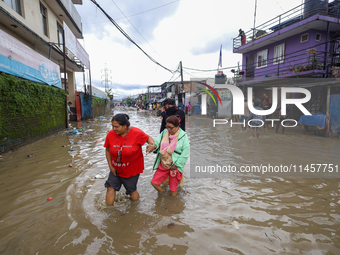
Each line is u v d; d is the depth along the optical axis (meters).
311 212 2.78
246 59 17.70
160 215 2.74
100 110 25.91
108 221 2.59
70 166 4.66
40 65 8.70
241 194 3.35
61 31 15.73
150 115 25.66
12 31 9.96
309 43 12.55
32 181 3.83
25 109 6.91
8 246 2.11
